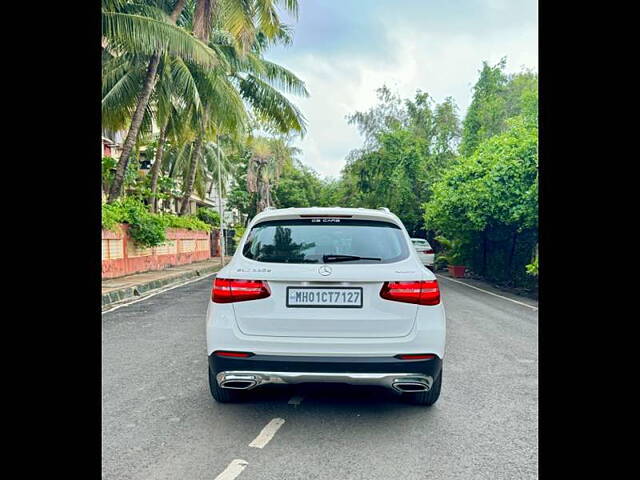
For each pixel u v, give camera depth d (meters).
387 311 3.50
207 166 32.09
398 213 26.20
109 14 12.63
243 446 3.29
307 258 3.65
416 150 26.06
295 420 3.76
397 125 28.20
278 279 3.52
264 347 3.49
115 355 5.84
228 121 18.67
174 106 20.72
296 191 50.84
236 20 14.65
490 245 16.62
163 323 8.05
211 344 3.58
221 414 3.89
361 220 3.91
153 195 20.55
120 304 10.34
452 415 3.89
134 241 16.31
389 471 2.96
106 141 22.78
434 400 4.02
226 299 3.60
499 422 3.75
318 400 4.22
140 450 3.22
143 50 13.41
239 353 3.49
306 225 3.85
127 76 17.39
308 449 3.25
